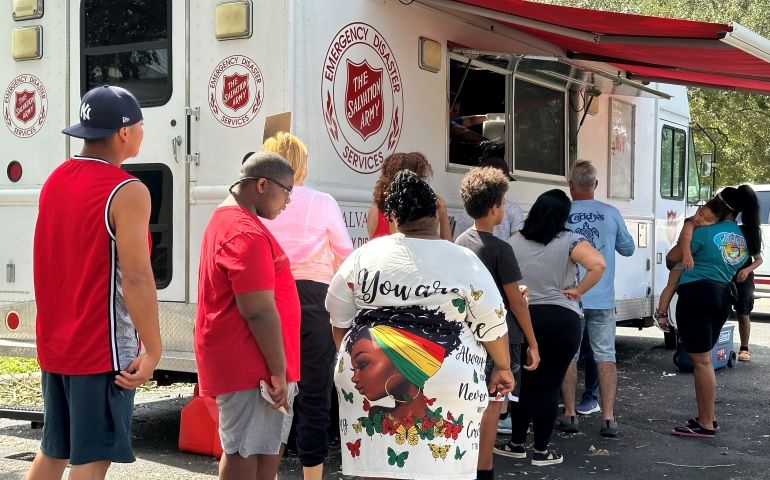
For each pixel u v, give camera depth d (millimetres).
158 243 5594
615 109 8680
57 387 3443
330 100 5301
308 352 4508
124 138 3465
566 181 7867
